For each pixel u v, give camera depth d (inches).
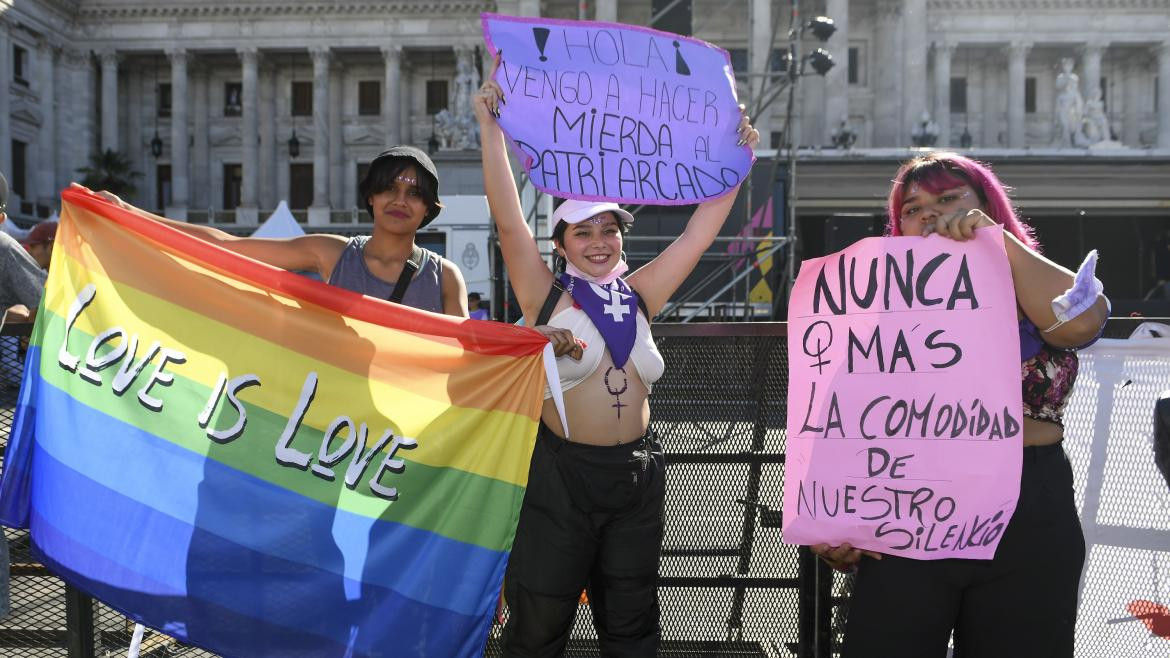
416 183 123.1
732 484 143.7
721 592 145.2
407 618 112.8
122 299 115.8
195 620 111.6
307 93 2186.3
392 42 2009.1
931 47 1946.4
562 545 113.4
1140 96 2092.8
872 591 103.6
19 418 114.6
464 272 767.1
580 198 121.6
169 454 113.5
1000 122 2060.8
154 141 1844.2
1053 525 97.9
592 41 129.2
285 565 112.7
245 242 127.5
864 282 109.3
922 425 104.0
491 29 125.3
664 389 142.6
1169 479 124.9
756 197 665.6
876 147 1902.1
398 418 115.3
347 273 126.5
